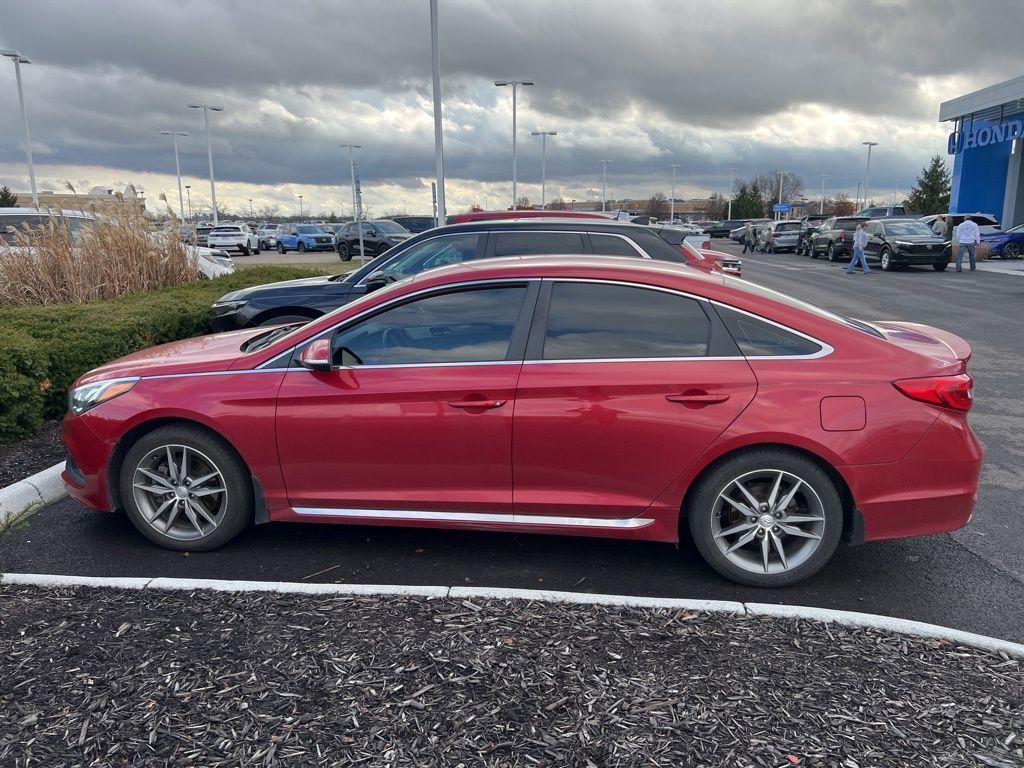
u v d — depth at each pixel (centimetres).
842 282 2062
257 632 312
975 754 243
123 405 400
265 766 236
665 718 258
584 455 368
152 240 1061
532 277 384
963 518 365
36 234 948
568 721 257
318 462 389
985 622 348
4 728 252
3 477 507
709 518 369
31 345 583
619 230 721
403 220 3422
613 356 368
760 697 271
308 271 1289
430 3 1838
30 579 360
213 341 471
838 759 240
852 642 309
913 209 6331
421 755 240
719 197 11112
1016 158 3453
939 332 436
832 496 360
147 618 324
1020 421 699
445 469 380
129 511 411
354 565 399
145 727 253
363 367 384
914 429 352
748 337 366
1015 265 2600
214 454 398
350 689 274
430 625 318
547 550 420
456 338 383
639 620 324
